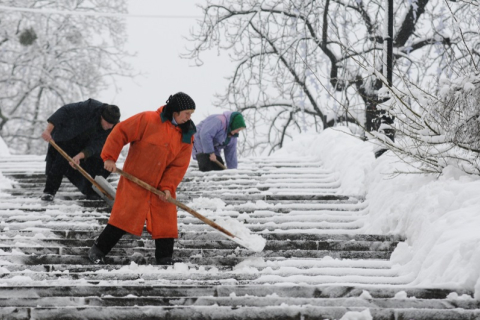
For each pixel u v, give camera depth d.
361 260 8.87
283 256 9.17
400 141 10.71
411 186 10.17
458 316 6.81
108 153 8.62
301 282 8.12
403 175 10.66
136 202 8.70
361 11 25.80
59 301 7.02
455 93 9.27
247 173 14.34
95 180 10.30
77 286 7.33
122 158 15.98
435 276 7.63
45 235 9.75
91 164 11.80
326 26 25.88
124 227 8.70
